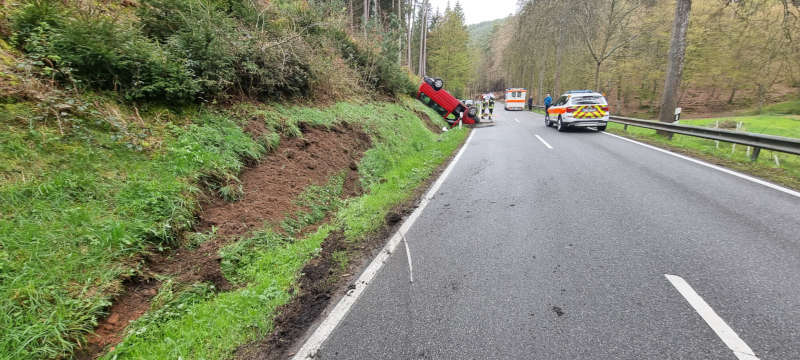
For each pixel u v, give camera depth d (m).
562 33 30.50
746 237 3.49
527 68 49.66
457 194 5.66
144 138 3.86
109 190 3.05
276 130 5.78
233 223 3.64
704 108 36.25
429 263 3.33
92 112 3.59
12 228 2.36
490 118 20.97
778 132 14.73
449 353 2.14
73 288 2.27
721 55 26.92
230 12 7.13
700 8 25.12
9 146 2.84
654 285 2.75
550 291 2.74
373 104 11.07
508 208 4.80
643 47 29.23
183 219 3.22
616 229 3.88
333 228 4.25
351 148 7.10
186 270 2.91
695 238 3.54
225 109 5.31
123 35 4.17
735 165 6.72
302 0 10.74
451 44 55.31
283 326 2.53
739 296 2.54
